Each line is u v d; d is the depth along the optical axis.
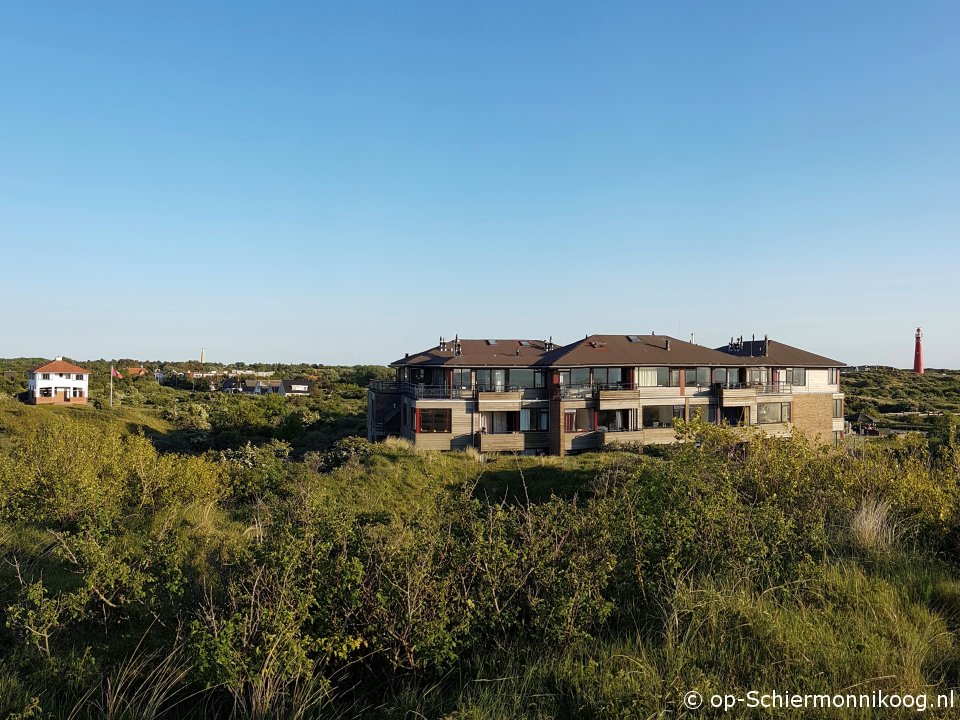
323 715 3.99
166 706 4.08
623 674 4.02
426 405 34.16
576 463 23.52
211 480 12.59
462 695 4.00
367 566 4.85
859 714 3.66
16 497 9.01
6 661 4.52
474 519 5.82
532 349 41.44
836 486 8.38
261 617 4.24
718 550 6.11
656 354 38.03
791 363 40.97
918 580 5.74
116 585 5.21
